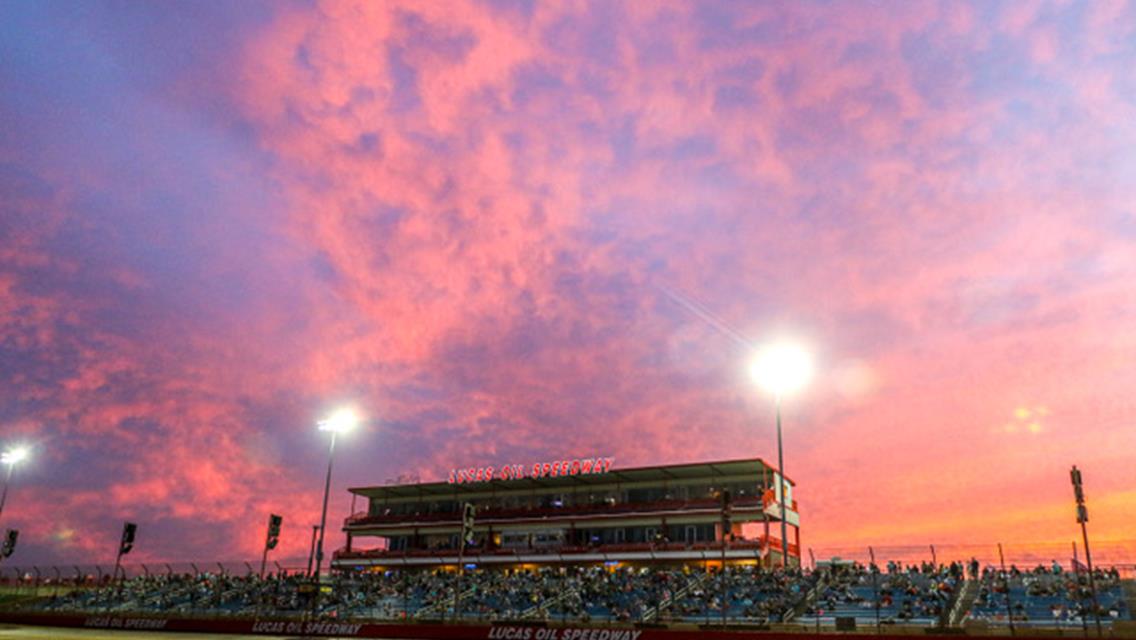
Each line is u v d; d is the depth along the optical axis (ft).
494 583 245.65
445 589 242.58
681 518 263.90
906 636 143.33
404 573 281.54
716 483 274.36
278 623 205.36
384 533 314.14
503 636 177.88
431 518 307.17
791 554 285.43
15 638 178.40
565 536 280.10
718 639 156.66
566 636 171.83
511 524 289.74
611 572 242.78
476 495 314.55
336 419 237.86
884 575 196.54
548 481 292.61
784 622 175.01
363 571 293.64
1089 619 151.64
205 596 262.06
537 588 231.71
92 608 262.47
